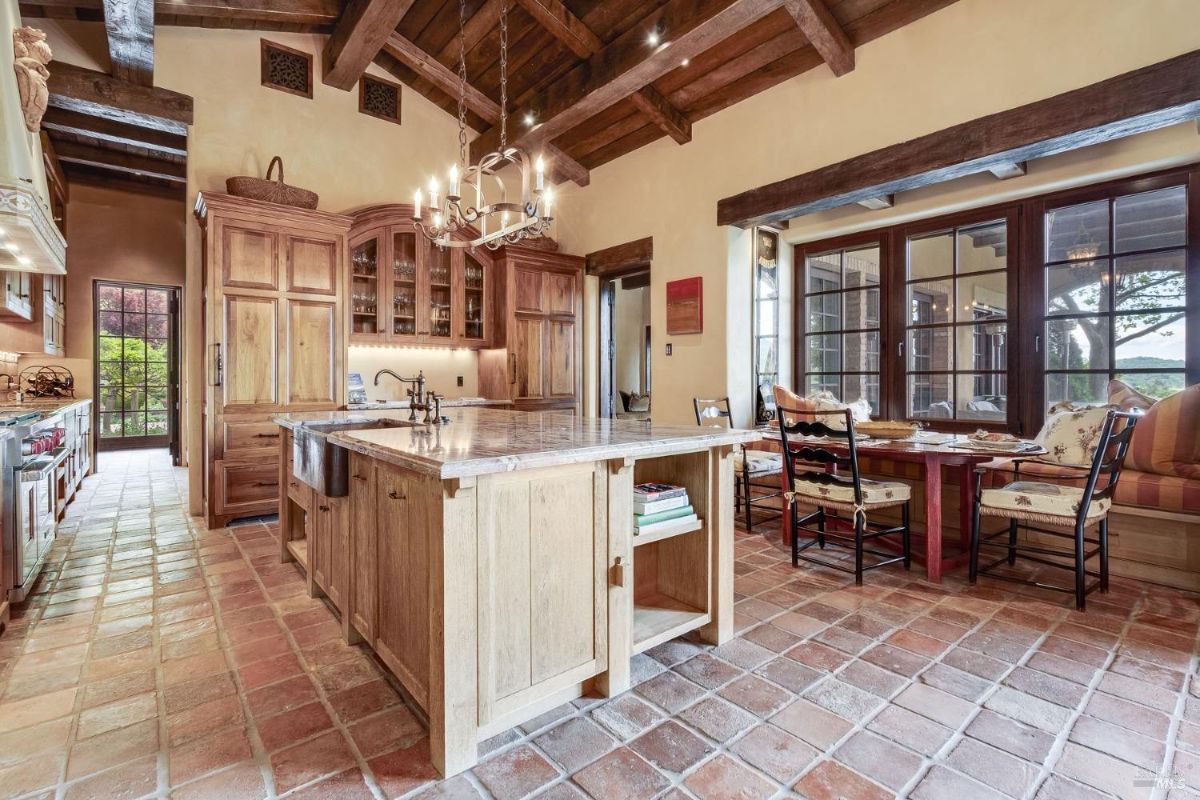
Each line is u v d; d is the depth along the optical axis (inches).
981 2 129.2
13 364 207.8
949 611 99.7
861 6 143.2
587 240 239.3
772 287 202.5
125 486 217.2
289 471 127.2
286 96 186.9
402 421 113.9
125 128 187.3
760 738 64.5
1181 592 107.7
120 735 65.4
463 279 215.2
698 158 194.2
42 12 149.3
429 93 216.7
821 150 159.5
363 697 73.5
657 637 80.0
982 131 128.6
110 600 105.5
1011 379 157.5
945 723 66.9
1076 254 147.5
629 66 160.4
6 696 73.3
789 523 141.6
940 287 173.2
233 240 156.6
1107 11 112.3
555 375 231.9
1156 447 114.2
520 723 66.9
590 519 72.1
